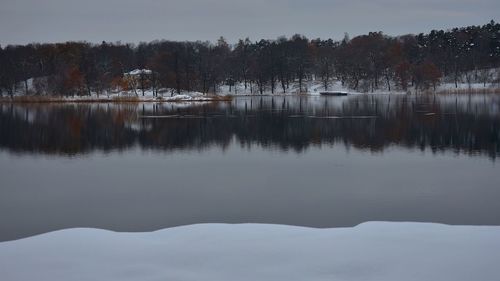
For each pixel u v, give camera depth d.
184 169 25.53
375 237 9.07
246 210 17.36
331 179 22.36
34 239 9.27
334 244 8.75
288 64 126.38
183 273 7.62
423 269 7.57
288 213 16.86
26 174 24.84
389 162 26.59
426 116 52.16
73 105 84.38
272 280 7.33
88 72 107.69
